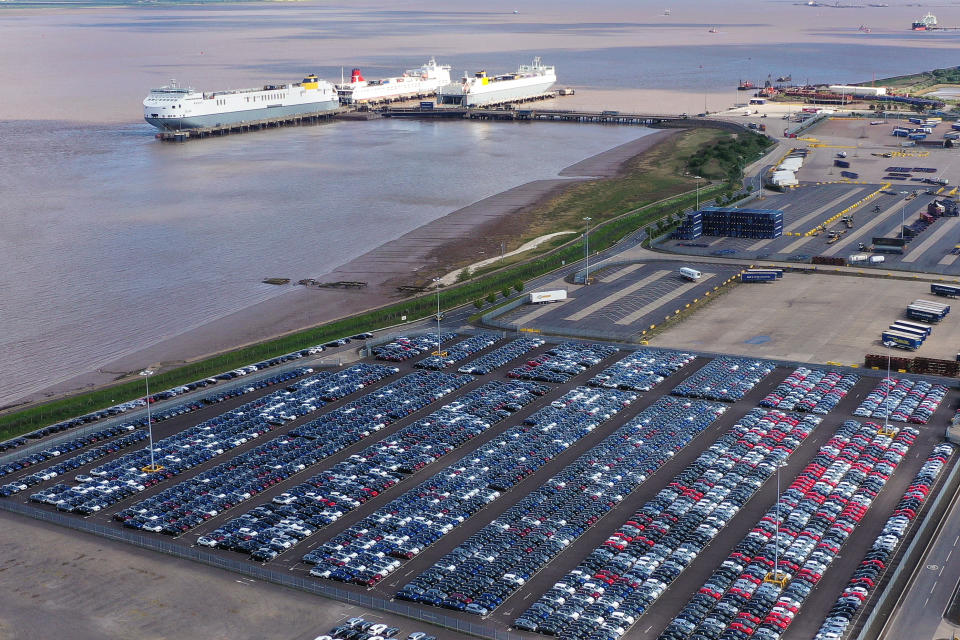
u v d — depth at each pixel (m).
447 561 156.62
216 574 155.12
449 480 184.12
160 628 140.50
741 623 137.50
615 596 145.88
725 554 157.75
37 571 155.88
